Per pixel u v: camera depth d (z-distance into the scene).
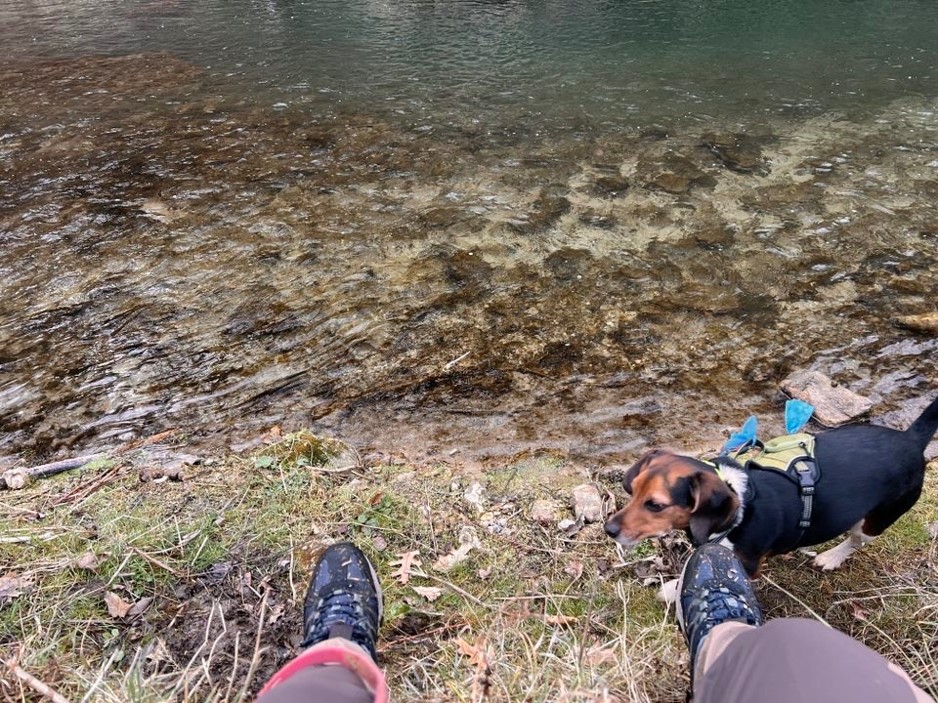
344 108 3.29
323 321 1.82
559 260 2.06
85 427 1.51
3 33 4.76
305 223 2.28
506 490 1.29
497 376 1.63
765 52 4.03
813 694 0.58
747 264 2.02
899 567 1.11
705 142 2.84
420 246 2.14
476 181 2.55
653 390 1.58
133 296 1.92
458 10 5.15
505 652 0.97
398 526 1.18
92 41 4.54
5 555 1.10
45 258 2.10
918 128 2.92
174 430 1.49
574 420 1.50
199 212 2.35
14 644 0.96
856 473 1.00
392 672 0.95
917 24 4.52
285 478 1.27
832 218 2.25
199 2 5.61
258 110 3.27
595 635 1.00
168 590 1.05
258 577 1.08
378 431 1.48
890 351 1.67
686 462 1.02
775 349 1.69
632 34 4.47
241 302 1.89
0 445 1.47
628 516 1.02
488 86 3.55
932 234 2.15
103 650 0.97
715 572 0.95
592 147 2.82
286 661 0.96
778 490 1.00
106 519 1.18
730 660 0.71
